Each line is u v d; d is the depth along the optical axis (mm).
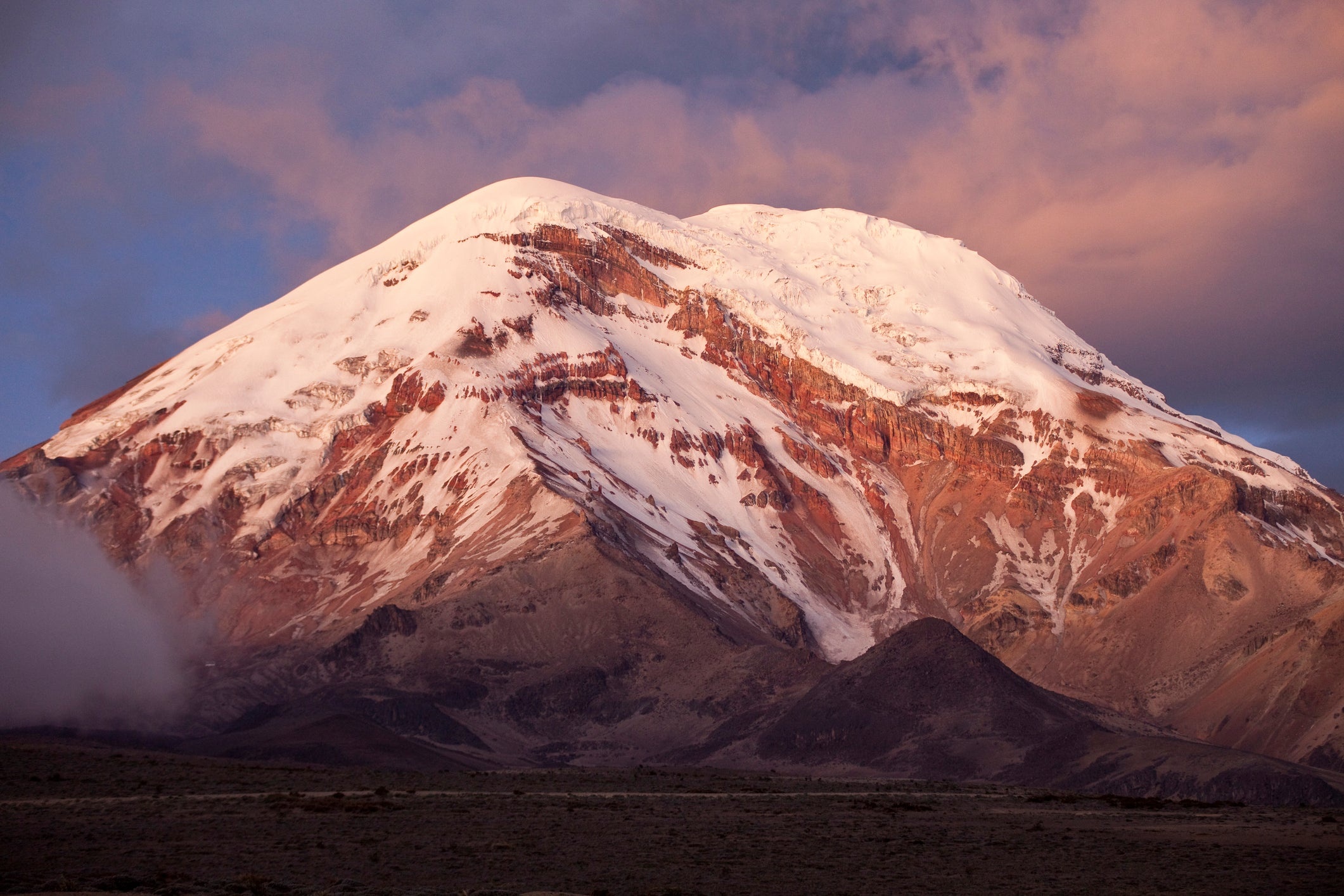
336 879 112562
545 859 124000
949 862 127250
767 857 127625
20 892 103500
